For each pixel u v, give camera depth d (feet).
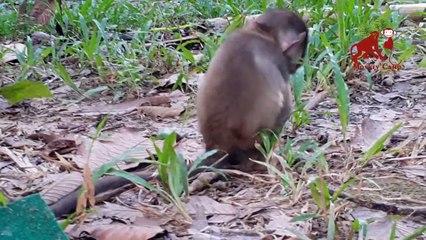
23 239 5.55
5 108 9.03
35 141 7.92
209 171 6.86
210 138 6.93
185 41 11.62
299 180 6.67
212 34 11.64
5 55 10.90
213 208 6.34
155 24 12.70
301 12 10.61
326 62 9.78
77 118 8.64
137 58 10.52
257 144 6.84
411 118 8.23
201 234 6.00
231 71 6.79
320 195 6.25
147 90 9.53
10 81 10.02
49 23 12.67
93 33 10.86
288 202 6.46
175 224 6.16
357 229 5.93
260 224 6.15
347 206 6.32
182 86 9.48
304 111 7.86
